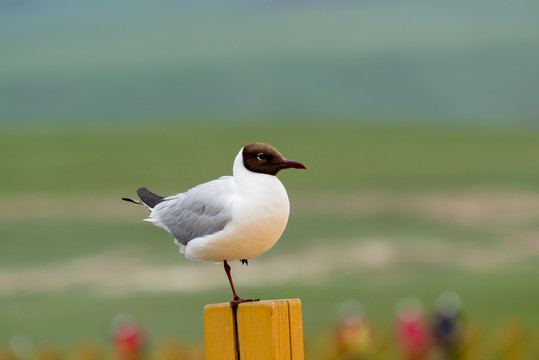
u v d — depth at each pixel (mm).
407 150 68312
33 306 29406
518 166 60156
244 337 6051
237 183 6898
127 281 32938
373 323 24422
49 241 41500
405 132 77000
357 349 15312
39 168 63031
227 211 6832
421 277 32406
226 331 6145
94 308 28594
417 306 26688
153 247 39156
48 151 70000
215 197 6957
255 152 6820
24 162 65312
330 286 31000
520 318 24562
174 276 33438
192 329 24453
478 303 27281
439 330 15945
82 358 17312
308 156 67062
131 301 29281
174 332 24109
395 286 30766
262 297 29578
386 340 16094
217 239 6848
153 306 28375
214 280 32438
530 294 28297
